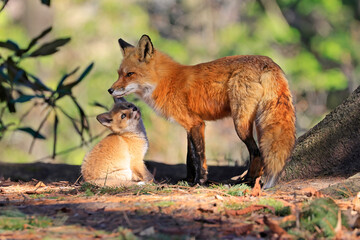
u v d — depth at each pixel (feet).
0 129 37.17
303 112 96.99
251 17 111.75
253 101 32.48
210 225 20.75
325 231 19.12
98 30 104.27
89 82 95.45
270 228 19.17
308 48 112.68
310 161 34.91
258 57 33.86
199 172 35.35
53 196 29.30
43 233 19.67
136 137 38.22
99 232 19.63
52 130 90.74
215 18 111.75
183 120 36.37
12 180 45.01
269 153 29.94
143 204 24.68
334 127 34.60
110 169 36.37
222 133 86.02
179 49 102.32
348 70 106.93
